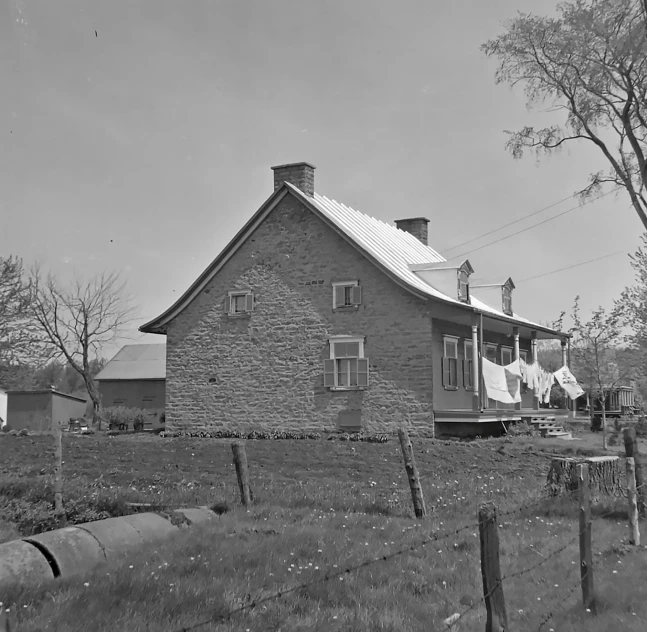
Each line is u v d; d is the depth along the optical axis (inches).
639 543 416.8
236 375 1157.1
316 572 326.0
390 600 295.7
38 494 528.1
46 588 293.0
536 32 912.9
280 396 1124.5
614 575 349.4
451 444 949.8
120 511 500.1
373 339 1071.6
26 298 1603.1
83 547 347.3
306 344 1115.3
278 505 514.6
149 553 350.0
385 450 896.3
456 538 410.3
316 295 1115.9
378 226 1327.5
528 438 1015.6
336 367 1090.7
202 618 264.1
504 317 1147.3
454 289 1117.1
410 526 445.7
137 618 258.2
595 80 917.8
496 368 1096.8
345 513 495.5
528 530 447.8
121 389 1905.8
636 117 944.9
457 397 1121.4
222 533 398.6
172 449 926.4
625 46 866.1
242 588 298.2
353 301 1085.1
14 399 1729.8
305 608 283.3
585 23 878.4
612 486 600.4
